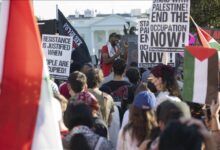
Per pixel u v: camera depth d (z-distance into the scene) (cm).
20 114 405
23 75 407
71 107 456
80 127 447
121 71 725
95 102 557
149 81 634
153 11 786
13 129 404
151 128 431
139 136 434
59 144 408
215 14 2902
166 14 780
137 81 808
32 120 405
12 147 404
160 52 835
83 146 435
